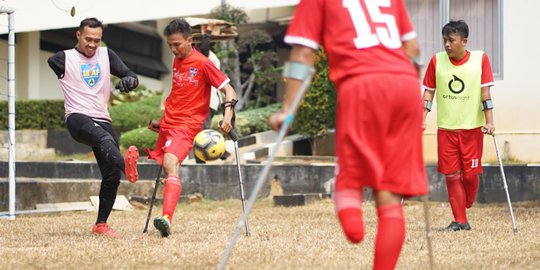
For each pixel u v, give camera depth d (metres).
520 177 20.09
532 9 21.86
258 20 32.47
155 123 13.29
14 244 11.67
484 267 9.51
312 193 21.23
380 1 7.76
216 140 13.41
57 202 20.05
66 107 13.12
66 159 27.17
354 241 7.18
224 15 27.12
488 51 22.58
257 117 27.75
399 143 7.28
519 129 21.97
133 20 28.28
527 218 16.28
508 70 22.11
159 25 37.94
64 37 34.81
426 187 7.48
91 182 20.48
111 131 13.31
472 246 11.54
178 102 12.95
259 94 30.64
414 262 9.89
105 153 12.59
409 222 15.73
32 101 30.58
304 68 7.53
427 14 23.44
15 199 18.64
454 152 14.39
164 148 12.77
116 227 14.66
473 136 14.38
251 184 21.39
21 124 30.47
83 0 28.67
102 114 13.16
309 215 17.42
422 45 23.48
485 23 22.62
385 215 7.29
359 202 7.26
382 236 7.23
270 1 26.55
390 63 7.40
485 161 22.16
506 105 22.11
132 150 12.09
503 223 15.30
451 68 14.51
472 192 14.56
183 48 12.82
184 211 19.03
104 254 10.35
